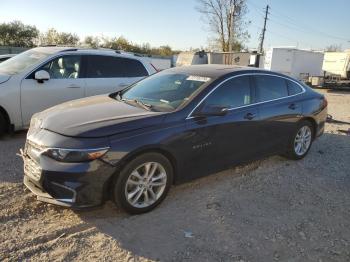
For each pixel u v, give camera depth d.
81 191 3.61
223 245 3.54
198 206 4.29
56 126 3.87
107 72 7.64
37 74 6.58
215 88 4.67
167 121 4.12
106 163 3.65
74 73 7.20
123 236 3.61
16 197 4.27
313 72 26.91
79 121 3.93
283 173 5.52
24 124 6.64
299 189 4.96
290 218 4.14
